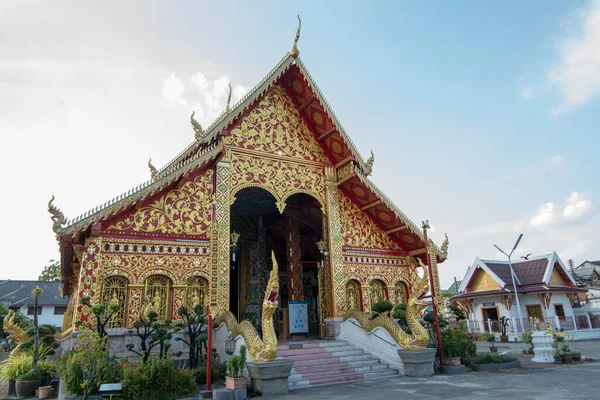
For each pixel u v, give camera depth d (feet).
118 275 40.24
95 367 29.81
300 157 54.85
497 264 113.80
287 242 64.75
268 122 53.62
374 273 56.44
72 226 37.83
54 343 51.52
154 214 43.32
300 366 40.19
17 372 40.06
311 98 54.29
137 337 39.47
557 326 92.38
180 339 38.93
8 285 144.87
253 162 50.88
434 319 45.57
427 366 40.93
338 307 51.78
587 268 159.94
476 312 112.16
